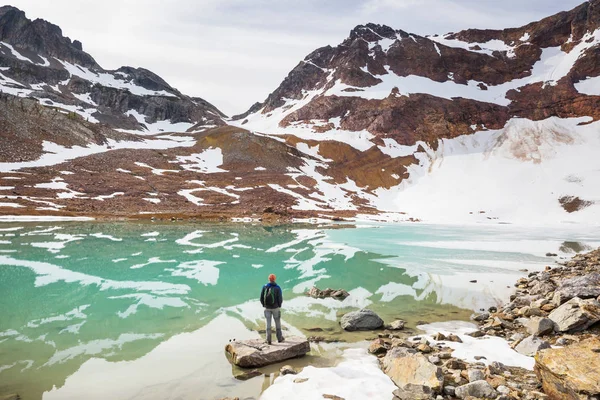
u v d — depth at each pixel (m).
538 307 13.18
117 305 14.38
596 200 72.12
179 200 69.31
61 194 61.06
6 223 41.03
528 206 75.81
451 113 131.50
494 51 177.88
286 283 18.92
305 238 38.34
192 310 13.97
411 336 11.33
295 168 105.38
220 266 22.56
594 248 32.91
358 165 111.44
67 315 13.02
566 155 99.44
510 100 140.38
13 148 78.88
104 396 7.50
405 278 20.36
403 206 86.12
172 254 26.03
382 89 156.38
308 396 7.17
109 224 45.12
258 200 76.00
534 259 26.75
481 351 9.54
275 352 9.32
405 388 7.17
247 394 7.57
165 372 8.67
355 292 17.27
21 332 11.26
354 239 38.34
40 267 20.36
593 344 7.00
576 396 5.96
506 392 6.96
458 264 24.62
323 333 11.66
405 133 126.75
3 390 7.66
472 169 102.94
